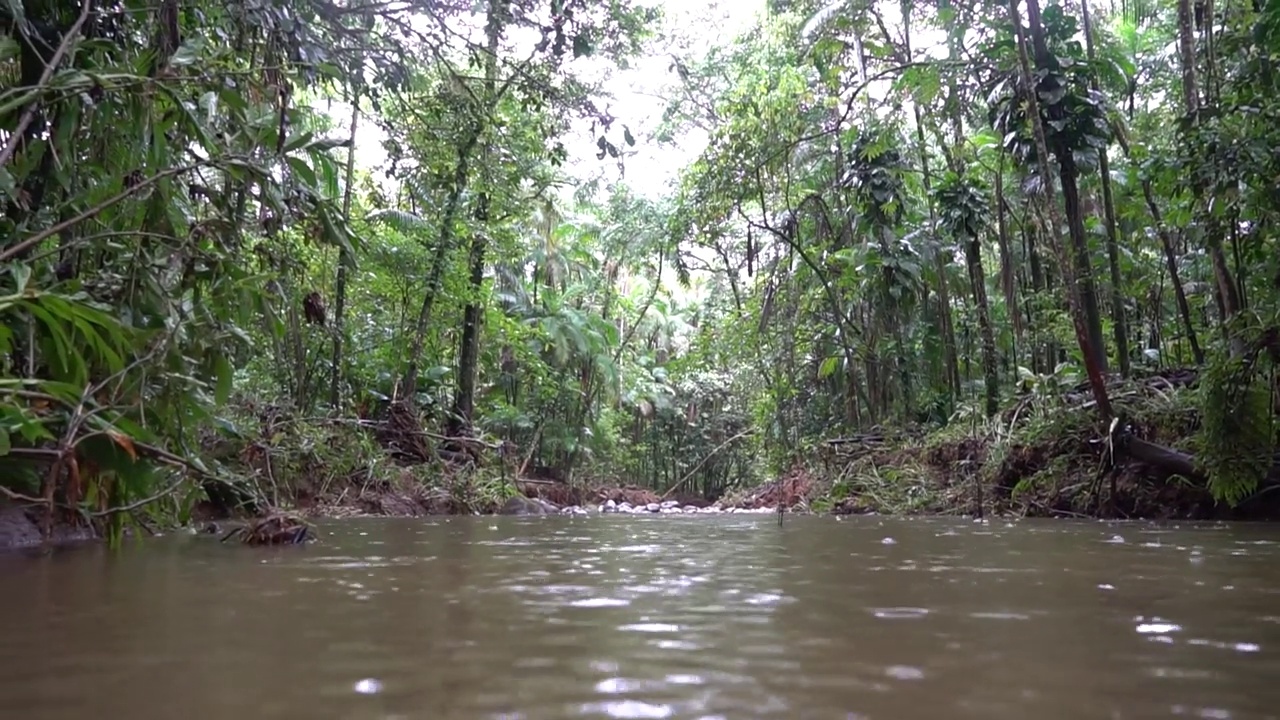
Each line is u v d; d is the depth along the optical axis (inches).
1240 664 40.8
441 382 423.5
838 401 446.9
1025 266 386.6
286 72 134.0
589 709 32.1
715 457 826.2
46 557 100.4
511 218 407.2
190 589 70.1
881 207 374.0
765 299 466.0
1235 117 204.2
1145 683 36.8
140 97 105.9
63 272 111.7
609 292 737.6
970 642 46.5
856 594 67.1
